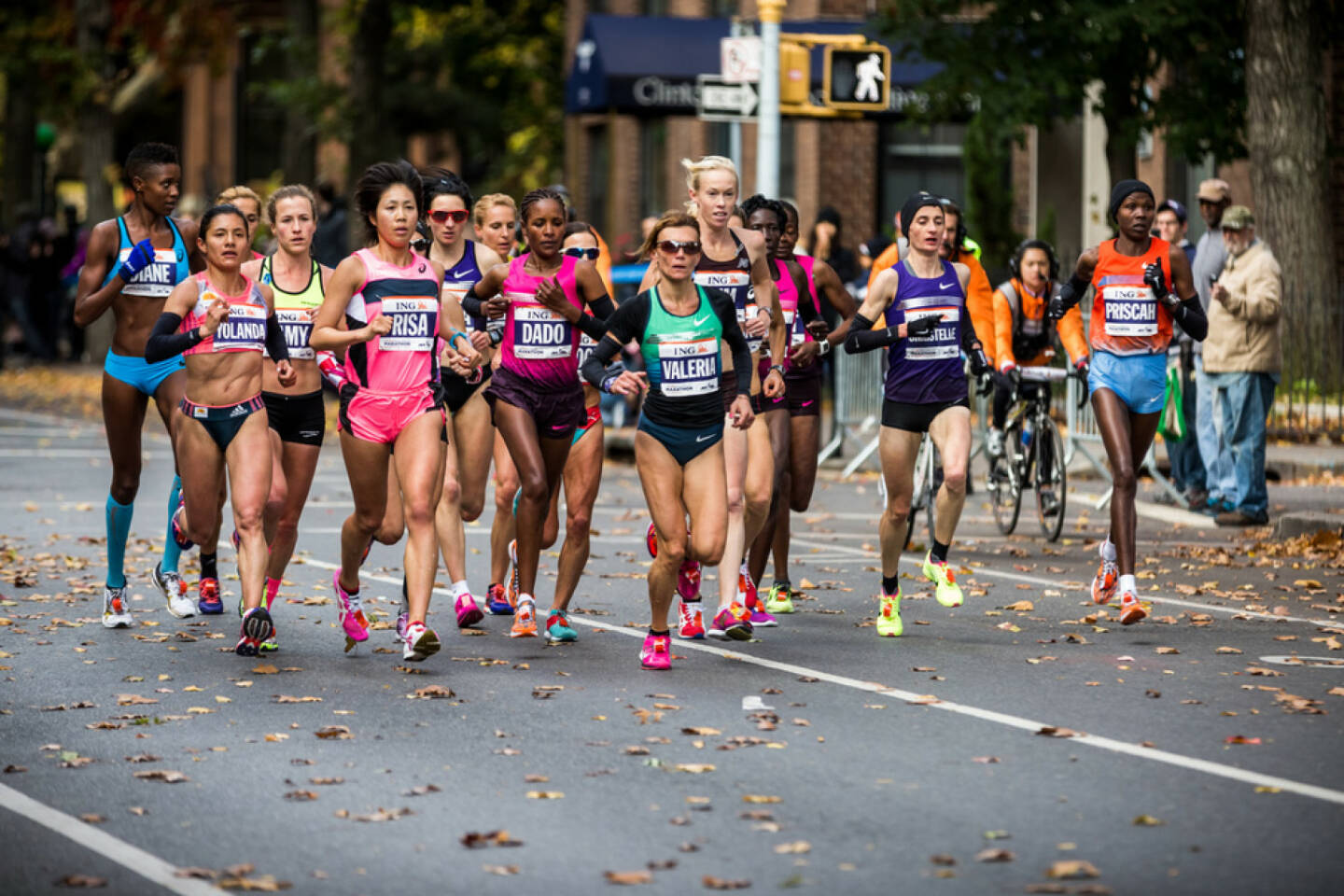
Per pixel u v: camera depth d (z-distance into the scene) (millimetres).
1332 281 52656
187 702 21078
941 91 57406
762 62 48000
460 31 126688
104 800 16797
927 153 77875
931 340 25297
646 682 22156
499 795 16875
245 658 23828
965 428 25594
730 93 48312
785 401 26766
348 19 92000
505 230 27031
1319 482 45938
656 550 22953
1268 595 29312
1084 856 14867
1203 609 27875
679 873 14508
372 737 19234
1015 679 22312
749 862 14758
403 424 23000
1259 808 16266
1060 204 75812
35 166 137500
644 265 57750
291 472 25172
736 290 24328
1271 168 52938
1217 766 17797
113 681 22297
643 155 93562
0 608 28016
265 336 23781
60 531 37500
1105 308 26812
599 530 38281
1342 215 63625
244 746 18875
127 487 26094
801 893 13969
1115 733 19328
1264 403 38500
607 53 70688
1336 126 63500
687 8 86562
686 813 16234
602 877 14398
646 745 18859
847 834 15539
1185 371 40781
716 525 22578
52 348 96125
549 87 125500
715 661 23609
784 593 27781
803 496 27516
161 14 99625
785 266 26688
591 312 24406
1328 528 35406
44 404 73375
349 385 23078
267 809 16453
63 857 15039
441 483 23938
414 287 23016
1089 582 30922
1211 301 38781
